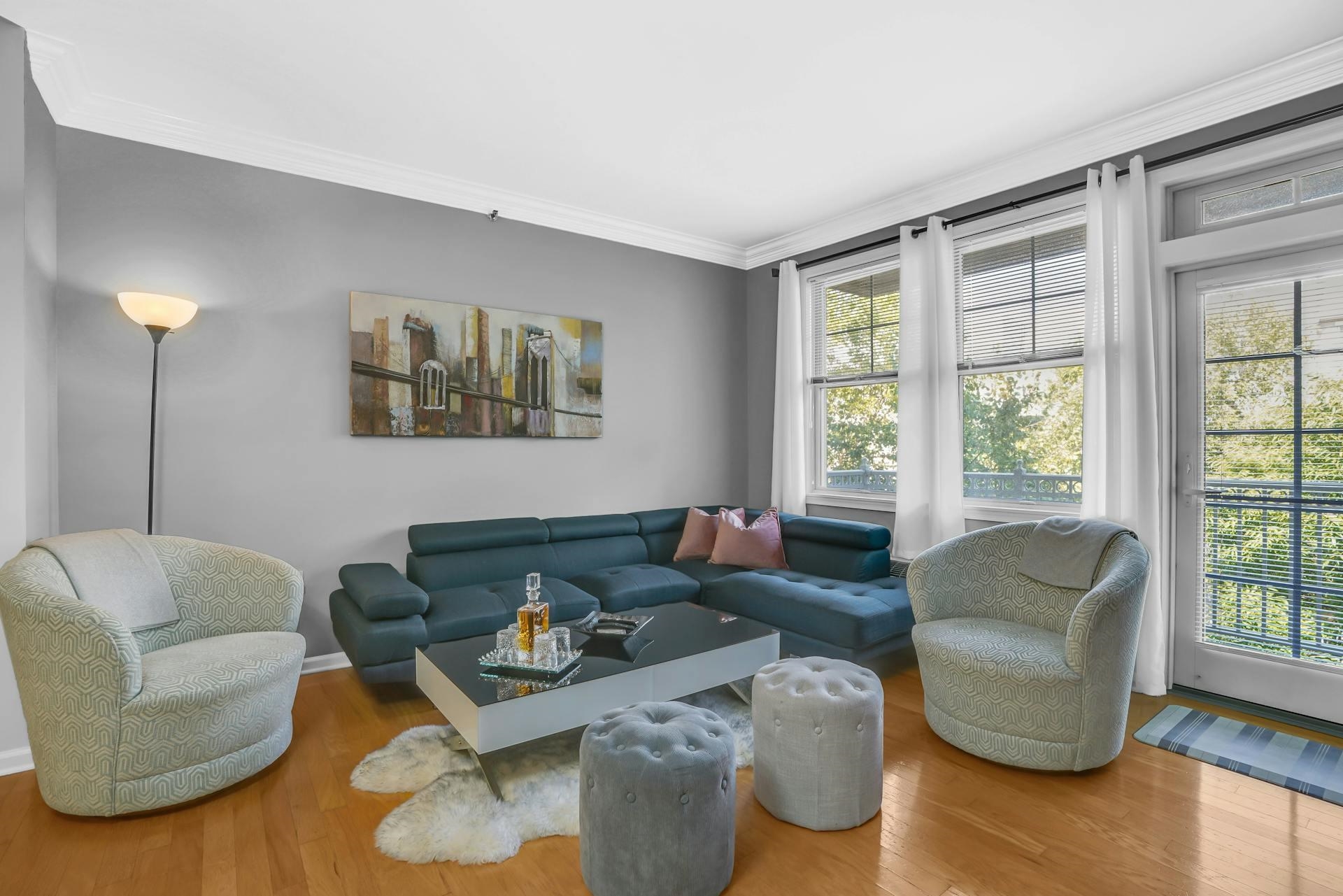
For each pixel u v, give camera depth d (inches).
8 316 91.5
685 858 64.2
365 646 107.2
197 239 124.7
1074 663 89.4
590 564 160.2
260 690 89.2
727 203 165.6
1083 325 135.2
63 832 78.4
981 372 152.5
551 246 169.3
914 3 90.2
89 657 78.0
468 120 122.6
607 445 179.2
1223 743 101.0
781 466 190.7
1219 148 113.6
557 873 70.9
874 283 176.4
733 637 109.3
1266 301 114.4
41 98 103.7
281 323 133.0
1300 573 111.4
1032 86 111.5
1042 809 83.2
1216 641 120.6
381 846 74.7
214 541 126.6
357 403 139.9
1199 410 121.7
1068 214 136.9
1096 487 126.6
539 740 101.1
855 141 131.5
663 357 190.9
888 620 123.4
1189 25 95.1
